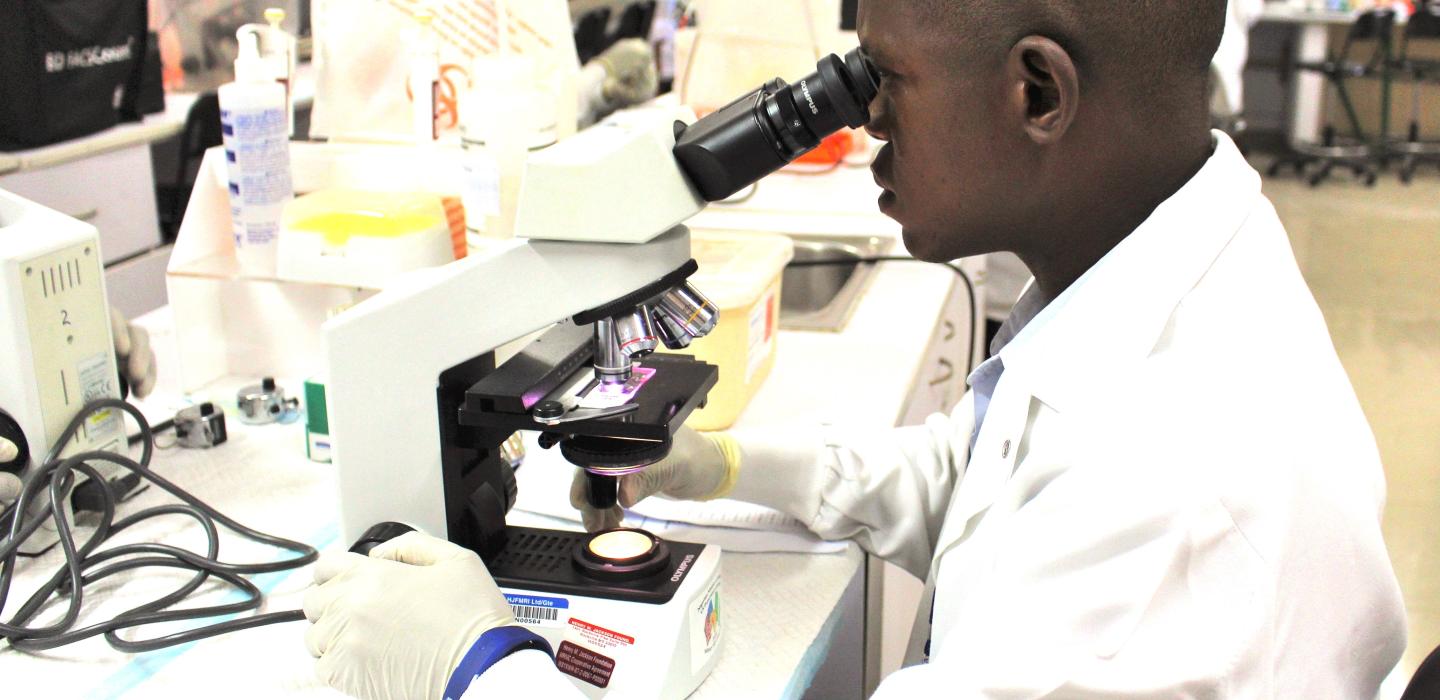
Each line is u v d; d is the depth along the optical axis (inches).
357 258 55.2
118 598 40.6
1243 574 28.4
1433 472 133.6
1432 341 173.6
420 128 60.3
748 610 40.6
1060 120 31.0
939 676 30.0
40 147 96.9
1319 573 30.3
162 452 52.6
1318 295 193.5
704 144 32.3
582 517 42.9
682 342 35.2
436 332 35.5
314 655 34.4
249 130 56.0
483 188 56.0
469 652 31.3
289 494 48.7
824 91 31.9
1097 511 29.3
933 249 35.7
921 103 32.4
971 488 36.9
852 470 45.9
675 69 101.3
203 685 35.7
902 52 32.0
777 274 60.1
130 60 105.1
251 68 56.6
